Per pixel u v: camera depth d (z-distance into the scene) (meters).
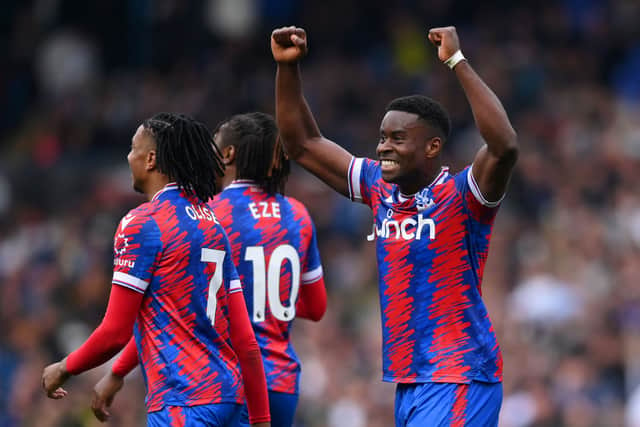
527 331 43.94
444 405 17.48
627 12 66.88
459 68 17.61
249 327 18.17
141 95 63.31
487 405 17.69
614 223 50.16
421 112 17.95
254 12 69.25
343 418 40.72
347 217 51.97
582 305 45.06
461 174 18.00
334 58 66.56
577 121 58.94
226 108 61.94
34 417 40.59
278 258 20.16
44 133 62.62
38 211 54.38
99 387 19.91
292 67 19.11
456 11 67.62
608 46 65.56
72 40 67.88
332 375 42.34
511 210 52.47
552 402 39.88
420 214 18.02
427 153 17.98
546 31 66.06
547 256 48.38
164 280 17.34
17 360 44.72
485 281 47.59
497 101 17.47
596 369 41.91
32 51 68.56
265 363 19.78
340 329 45.47
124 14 68.38
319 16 68.81
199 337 17.52
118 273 17.23
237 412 17.83
